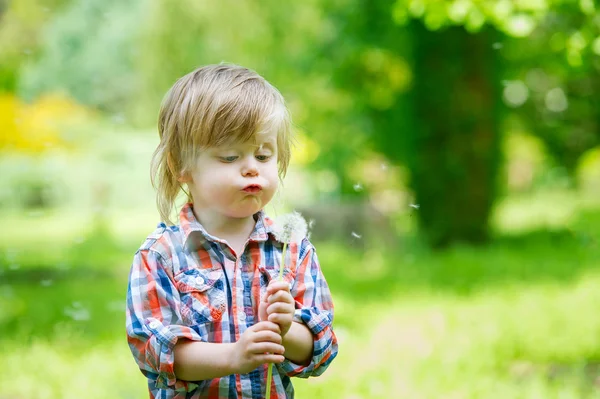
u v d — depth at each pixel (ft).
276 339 7.56
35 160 73.26
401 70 53.11
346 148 55.52
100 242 54.19
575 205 68.08
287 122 8.55
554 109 61.41
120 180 77.66
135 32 81.61
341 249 45.16
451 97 46.50
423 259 41.34
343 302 28.63
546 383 17.38
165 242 8.24
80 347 21.91
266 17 56.59
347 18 52.54
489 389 16.78
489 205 47.24
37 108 65.26
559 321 23.06
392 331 22.77
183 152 8.24
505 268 35.76
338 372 17.83
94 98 92.53
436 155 46.85
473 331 22.22
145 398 16.62
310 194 62.39
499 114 47.75
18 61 60.95
